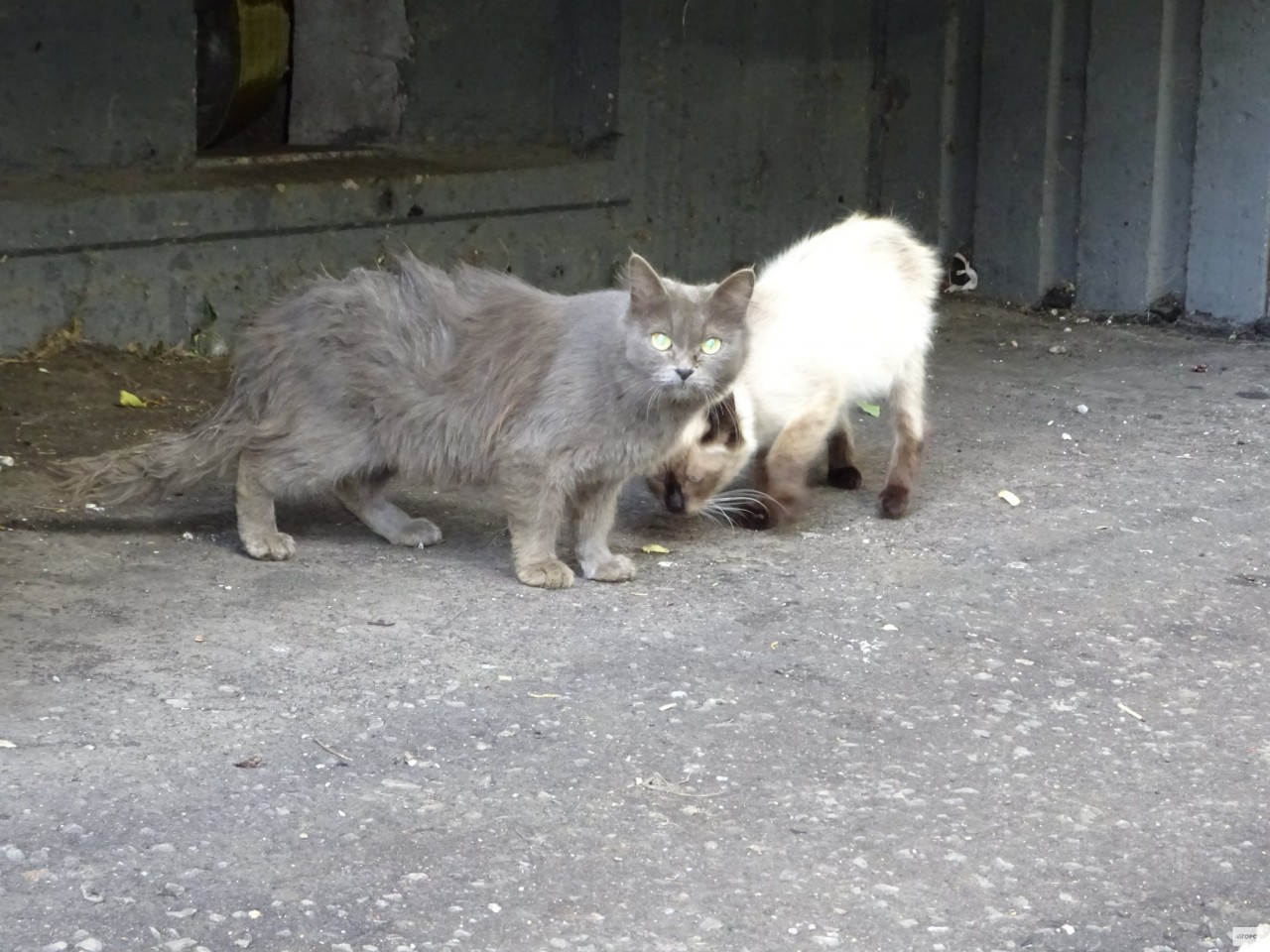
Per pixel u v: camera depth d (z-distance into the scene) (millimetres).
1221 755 4723
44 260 8289
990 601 5891
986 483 7402
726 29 10844
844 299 6902
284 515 6629
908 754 4637
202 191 8742
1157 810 4375
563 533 6566
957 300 11656
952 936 3744
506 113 10492
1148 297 11047
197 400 8195
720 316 5535
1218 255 10695
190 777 4246
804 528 6723
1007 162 11469
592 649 5266
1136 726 4895
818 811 4277
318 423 5902
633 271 5406
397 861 3912
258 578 5797
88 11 8602
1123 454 7910
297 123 10367
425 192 9547
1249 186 10469
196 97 9375
